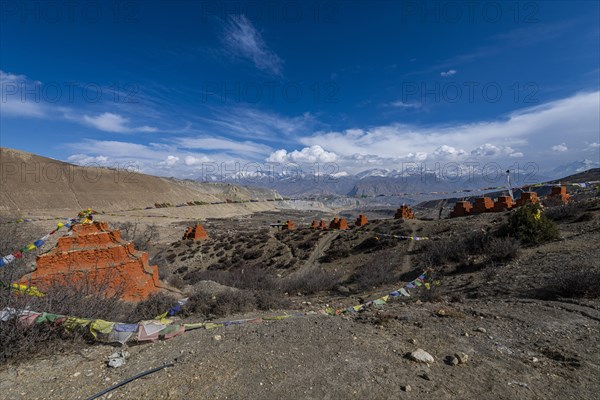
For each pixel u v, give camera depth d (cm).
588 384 450
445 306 881
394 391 409
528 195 3180
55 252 1060
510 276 1293
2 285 571
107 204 12475
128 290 1084
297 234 4569
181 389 401
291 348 528
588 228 1789
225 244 4509
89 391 395
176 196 16488
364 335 602
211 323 655
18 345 462
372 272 2102
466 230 2775
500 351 554
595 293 884
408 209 4822
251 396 389
